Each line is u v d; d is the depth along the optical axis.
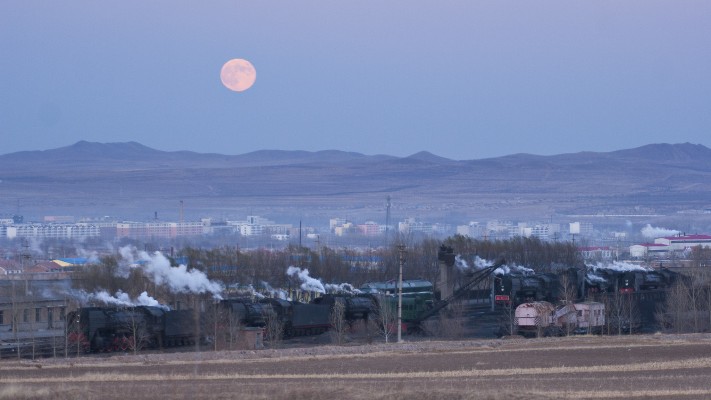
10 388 120.06
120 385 131.62
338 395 114.75
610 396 119.00
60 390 119.38
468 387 126.06
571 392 121.62
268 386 126.50
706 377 142.62
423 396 113.12
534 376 145.38
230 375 147.75
